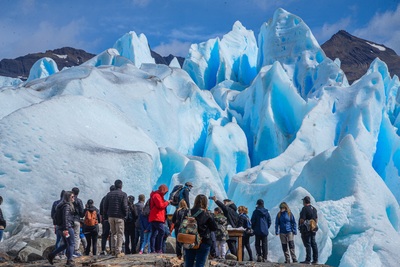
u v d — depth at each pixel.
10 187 20.83
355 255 21.44
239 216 14.88
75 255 13.95
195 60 52.94
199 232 8.75
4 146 21.84
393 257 21.89
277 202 27.31
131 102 34.19
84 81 32.47
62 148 22.80
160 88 37.16
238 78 54.72
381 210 24.03
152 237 13.91
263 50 53.31
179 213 11.94
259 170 33.84
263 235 14.67
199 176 27.00
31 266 11.51
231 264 12.62
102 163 22.97
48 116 24.12
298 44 49.84
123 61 45.38
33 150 22.11
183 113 39.69
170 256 12.89
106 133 26.19
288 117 41.75
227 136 39.16
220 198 26.53
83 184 21.94
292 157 35.38
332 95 41.03
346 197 23.89
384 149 39.03
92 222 14.52
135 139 27.67
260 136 40.69
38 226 19.86
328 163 25.92
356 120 38.09
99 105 27.64
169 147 32.78
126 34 55.22
